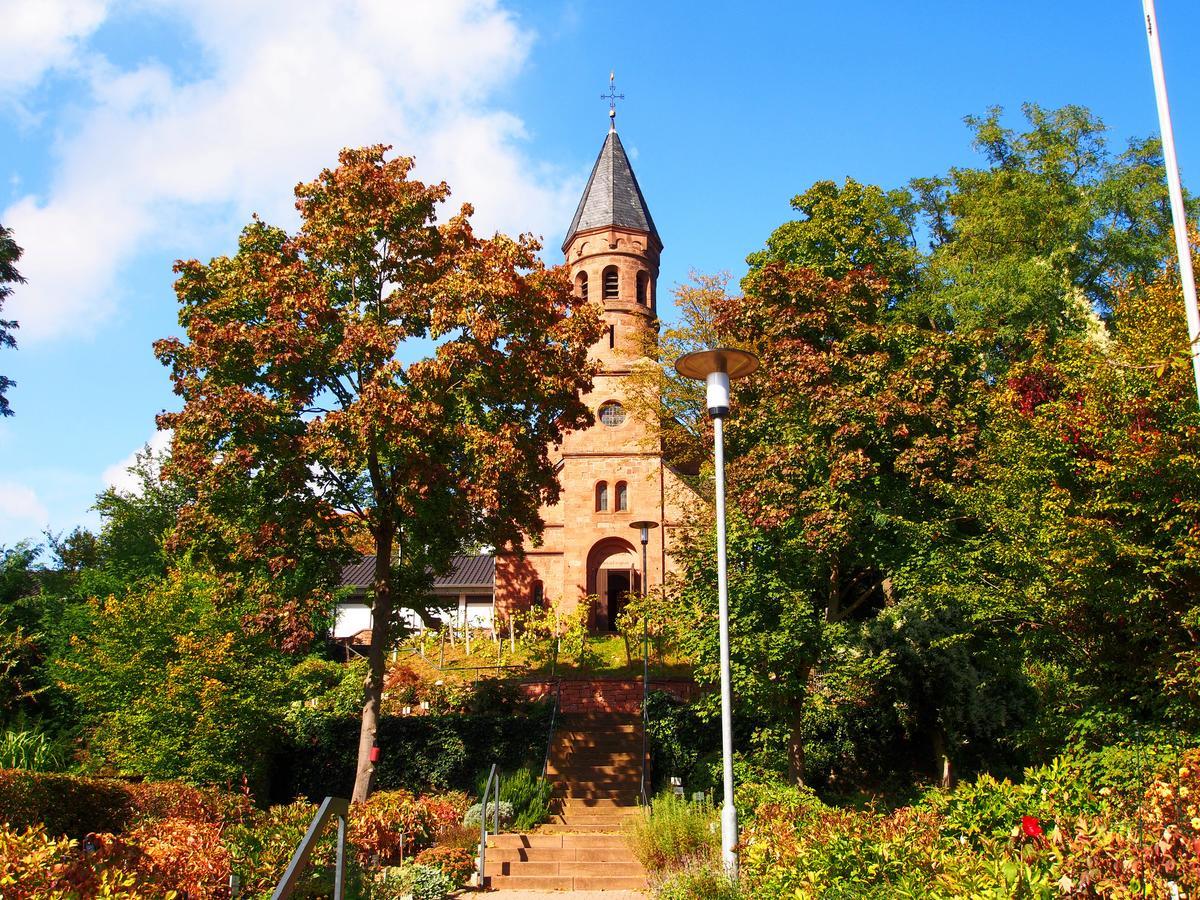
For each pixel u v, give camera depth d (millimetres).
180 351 22281
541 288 23812
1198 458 13188
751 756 24234
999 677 23281
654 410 39438
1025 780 11031
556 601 39312
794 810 15406
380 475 23172
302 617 22234
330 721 26578
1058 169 34250
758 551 19984
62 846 9391
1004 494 17828
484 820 18016
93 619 26922
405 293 22609
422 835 19047
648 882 16641
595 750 25641
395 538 24875
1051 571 15547
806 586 20891
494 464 20656
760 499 20391
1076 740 15391
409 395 21078
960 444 19578
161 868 11367
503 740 25844
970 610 19109
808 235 30984
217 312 22344
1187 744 13297
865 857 9594
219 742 23156
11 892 8047
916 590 19906
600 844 18703
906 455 19672
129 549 38219
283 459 21156
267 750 24703
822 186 32844
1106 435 14539
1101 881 7156
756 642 19188
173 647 25203
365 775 22031
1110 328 31906
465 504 22156
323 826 8172
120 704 25125
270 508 21719
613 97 46875
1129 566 14078
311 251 22969
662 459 40219
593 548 39812
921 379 20719
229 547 22469
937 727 24312
